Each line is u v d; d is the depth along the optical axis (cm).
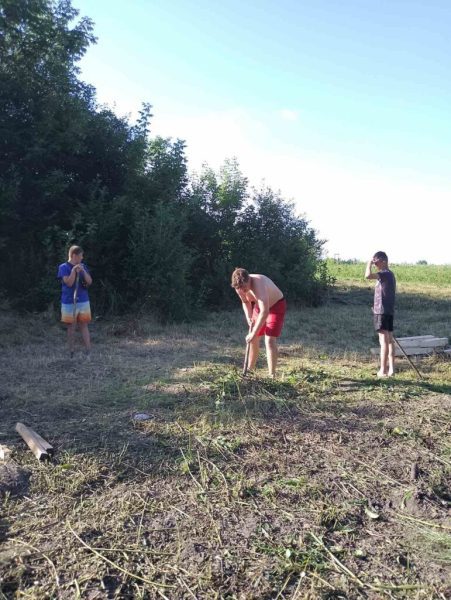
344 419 550
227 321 1241
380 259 743
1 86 1161
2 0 1161
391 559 321
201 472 419
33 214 1214
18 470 413
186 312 1220
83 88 1353
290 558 316
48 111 1210
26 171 1205
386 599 285
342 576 302
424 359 892
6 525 346
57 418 535
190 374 703
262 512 366
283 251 1568
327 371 757
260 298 638
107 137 1319
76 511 362
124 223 1238
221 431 505
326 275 1659
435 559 321
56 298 1117
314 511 369
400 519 367
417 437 507
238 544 329
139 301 1219
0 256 1200
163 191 1370
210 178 1526
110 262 1238
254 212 1590
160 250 1208
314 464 441
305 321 1277
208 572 301
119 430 501
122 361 789
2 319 1036
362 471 432
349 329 1181
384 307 739
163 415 543
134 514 360
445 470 442
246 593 286
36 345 898
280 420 539
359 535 346
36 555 313
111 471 420
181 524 349
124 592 286
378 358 896
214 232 1467
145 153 1390
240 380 649
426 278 2417
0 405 572
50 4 1303
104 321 1137
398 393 646
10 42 1229
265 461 442
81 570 301
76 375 699
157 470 422
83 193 1277
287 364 808
